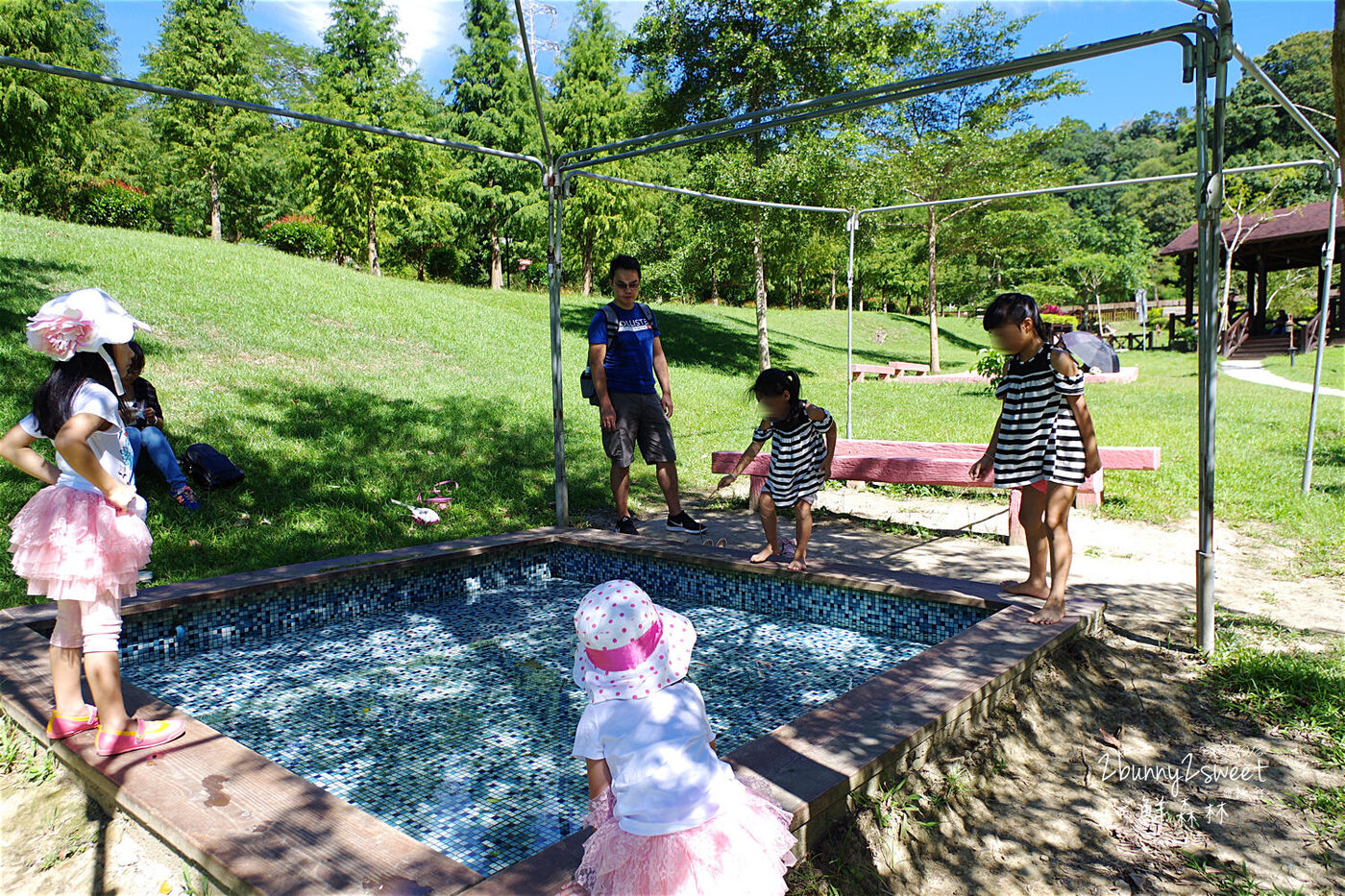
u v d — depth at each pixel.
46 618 3.77
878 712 2.82
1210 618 3.76
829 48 16.25
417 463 7.73
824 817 2.33
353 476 7.14
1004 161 21.28
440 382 11.08
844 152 16.69
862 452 7.87
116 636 2.62
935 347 22.05
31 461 2.59
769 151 16.73
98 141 26.36
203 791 2.37
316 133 22.48
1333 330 28.56
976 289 35.00
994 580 4.97
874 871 2.31
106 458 2.60
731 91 16.94
